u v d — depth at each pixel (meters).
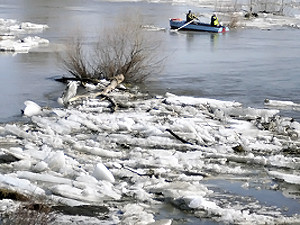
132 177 10.25
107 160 11.43
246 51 31.78
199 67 25.25
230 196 9.61
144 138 13.11
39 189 9.19
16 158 11.09
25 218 7.19
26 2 68.81
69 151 12.01
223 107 16.61
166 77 22.50
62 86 20.12
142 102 17.36
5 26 40.72
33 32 37.47
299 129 14.42
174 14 57.03
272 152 12.41
